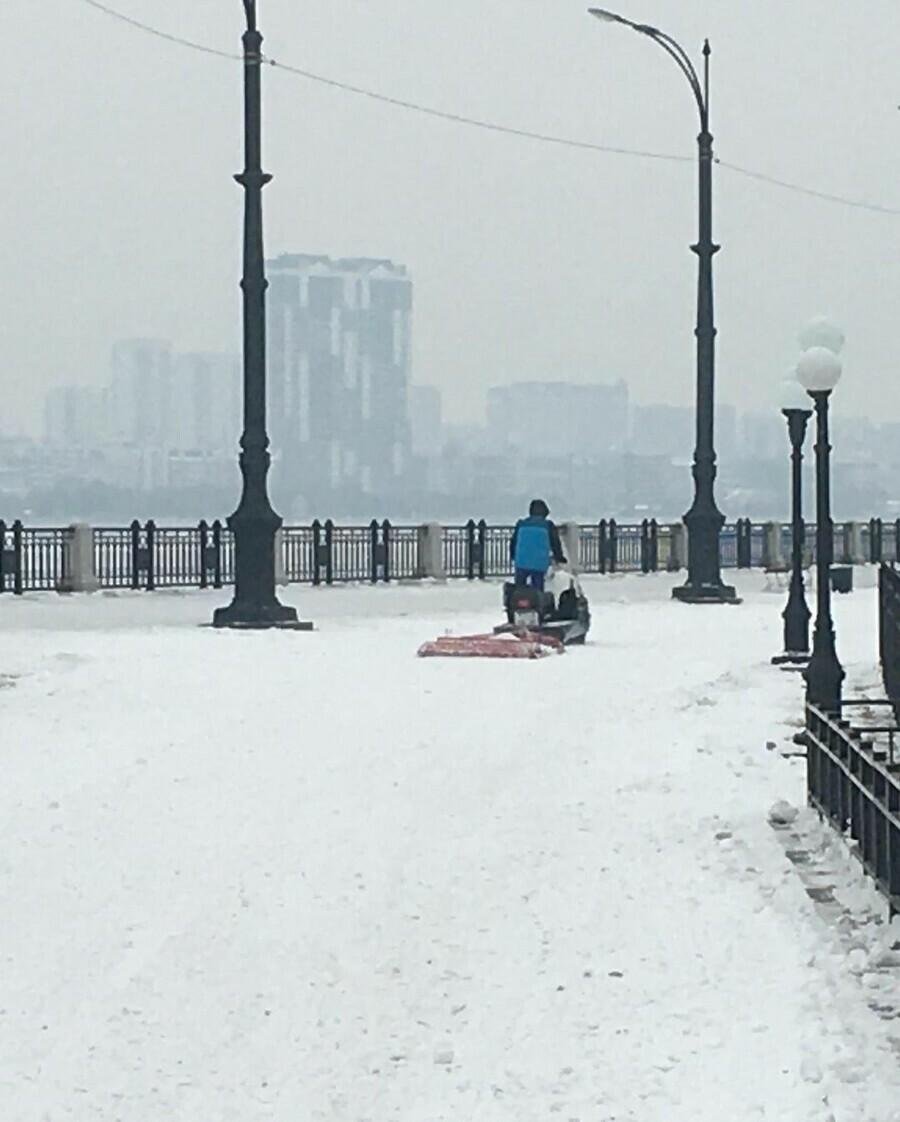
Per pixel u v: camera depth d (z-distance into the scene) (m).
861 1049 8.04
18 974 9.23
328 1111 7.42
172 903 10.66
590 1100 7.51
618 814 13.30
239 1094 7.62
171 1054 8.09
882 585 22.17
